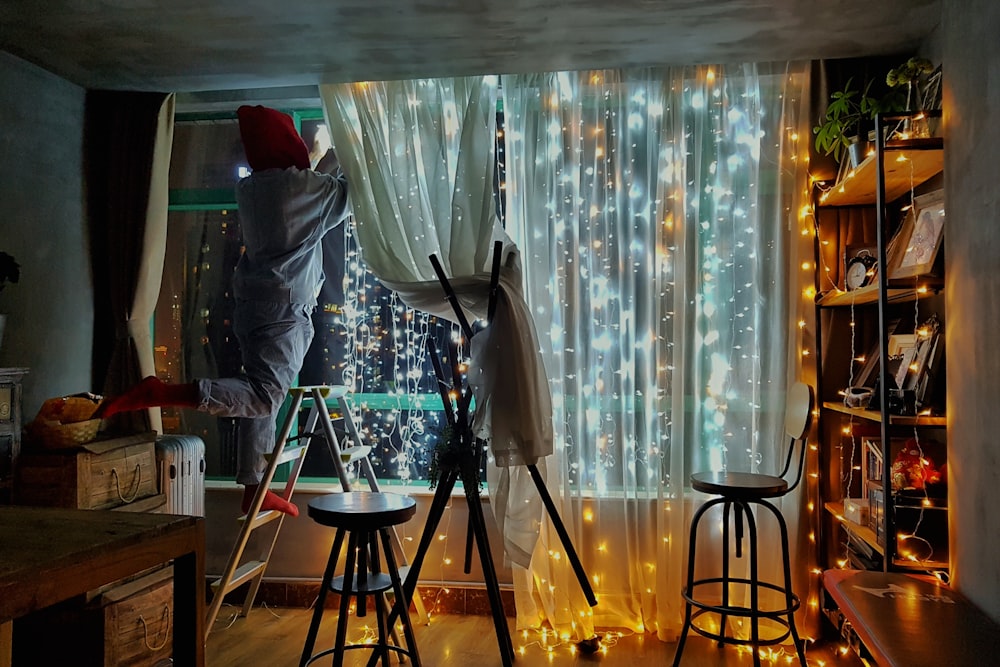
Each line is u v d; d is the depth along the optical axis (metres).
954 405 2.34
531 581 3.25
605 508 3.25
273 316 3.09
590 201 3.26
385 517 2.40
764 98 3.20
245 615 3.32
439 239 3.20
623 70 3.24
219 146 3.80
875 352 3.01
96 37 2.84
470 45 2.88
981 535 2.13
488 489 3.14
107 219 3.47
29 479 2.63
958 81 2.30
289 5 2.54
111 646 2.56
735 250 3.18
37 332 3.15
